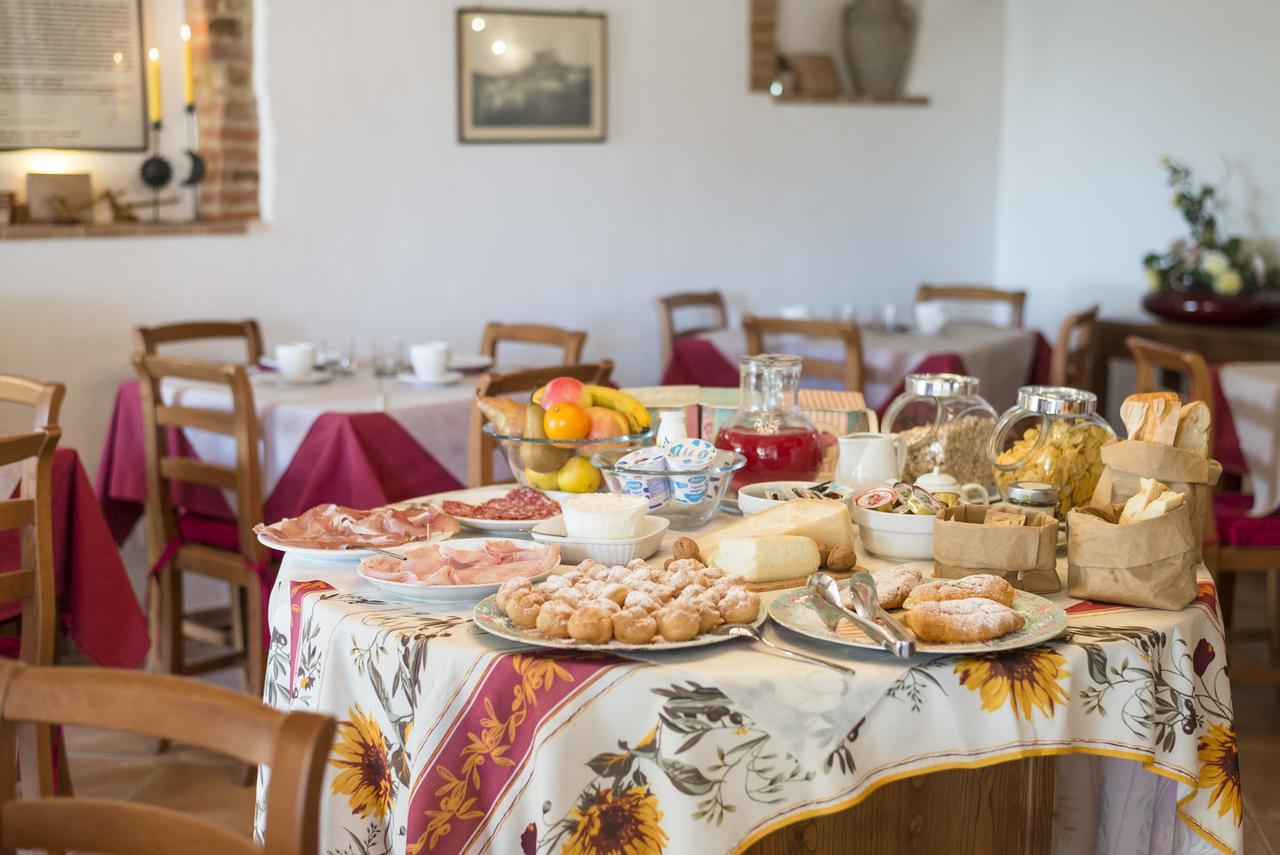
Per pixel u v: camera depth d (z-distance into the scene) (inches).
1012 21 224.5
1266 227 196.4
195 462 109.2
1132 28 208.5
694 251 189.0
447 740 50.6
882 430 74.8
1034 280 227.8
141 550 146.4
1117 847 60.0
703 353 161.2
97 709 39.1
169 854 38.6
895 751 48.8
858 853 53.9
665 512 68.4
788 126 196.9
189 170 147.0
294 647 58.2
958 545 57.2
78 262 136.3
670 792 47.9
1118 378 210.1
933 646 49.5
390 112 157.0
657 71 180.7
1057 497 63.0
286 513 110.0
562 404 72.2
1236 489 130.4
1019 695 49.2
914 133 215.2
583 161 175.2
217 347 148.3
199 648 136.4
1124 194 212.8
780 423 73.6
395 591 56.2
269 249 149.9
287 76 148.8
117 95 141.9
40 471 81.0
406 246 160.7
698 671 48.0
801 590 56.7
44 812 40.0
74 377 137.4
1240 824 56.0
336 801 54.7
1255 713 120.3
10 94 135.8
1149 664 51.7
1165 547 55.3
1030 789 59.6
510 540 61.4
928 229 219.8
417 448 111.5
